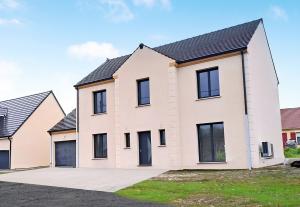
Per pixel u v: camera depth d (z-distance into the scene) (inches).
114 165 908.0
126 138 877.8
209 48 801.6
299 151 1338.6
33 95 1343.5
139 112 852.0
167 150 796.0
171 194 458.0
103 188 551.2
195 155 767.1
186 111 788.0
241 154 709.9
